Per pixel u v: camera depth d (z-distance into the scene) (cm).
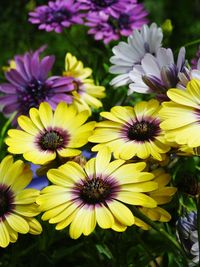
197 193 39
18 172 35
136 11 58
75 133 37
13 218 34
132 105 56
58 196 34
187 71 36
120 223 32
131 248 44
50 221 33
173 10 114
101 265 44
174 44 100
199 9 114
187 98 34
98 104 50
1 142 51
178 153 36
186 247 36
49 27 57
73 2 59
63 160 37
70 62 53
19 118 38
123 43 46
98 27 57
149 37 46
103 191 34
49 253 46
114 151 36
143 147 36
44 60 49
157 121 37
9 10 89
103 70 61
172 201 41
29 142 37
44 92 48
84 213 33
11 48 88
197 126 33
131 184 34
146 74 39
